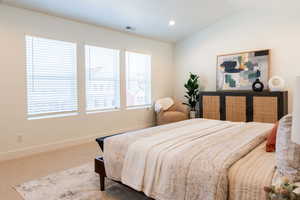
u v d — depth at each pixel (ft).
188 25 16.66
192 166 4.93
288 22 13.97
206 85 18.02
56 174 8.84
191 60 18.97
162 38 18.58
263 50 14.83
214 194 4.43
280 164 4.36
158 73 19.16
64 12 12.14
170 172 5.25
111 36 15.40
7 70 10.67
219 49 17.07
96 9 12.32
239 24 15.93
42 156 11.13
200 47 18.22
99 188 7.66
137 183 5.91
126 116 16.62
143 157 5.93
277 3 14.26
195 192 4.78
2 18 10.44
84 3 11.51
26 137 11.35
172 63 20.40
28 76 11.44
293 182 3.92
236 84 16.12
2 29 10.46
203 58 18.10
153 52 18.63
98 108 14.87
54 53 12.44
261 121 13.98
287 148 4.24
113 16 13.44
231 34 16.37
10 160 10.55
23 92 11.21
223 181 4.43
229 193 4.45
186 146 5.97
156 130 8.13
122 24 14.79
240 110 14.83
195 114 18.11
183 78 19.74
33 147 11.59
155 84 18.94
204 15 15.43
